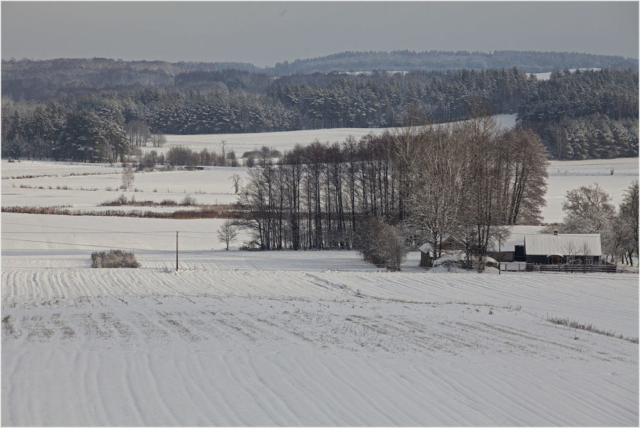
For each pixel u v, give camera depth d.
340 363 18.80
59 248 73.12
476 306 34.00
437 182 59.81
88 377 16.58
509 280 48.22
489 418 14.47
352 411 14.55
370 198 84.06
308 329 24.31
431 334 24.19
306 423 13.70
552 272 57.84
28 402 14.52
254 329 24.06
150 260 65.50
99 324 24.59
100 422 13.41
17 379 16.23
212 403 14.81
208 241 82.94
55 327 23.78
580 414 15.06
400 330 24.81
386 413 14.50
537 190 82.75
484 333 24.83
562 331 26.17
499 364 19.53
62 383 16.00
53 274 50.84
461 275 51.31
